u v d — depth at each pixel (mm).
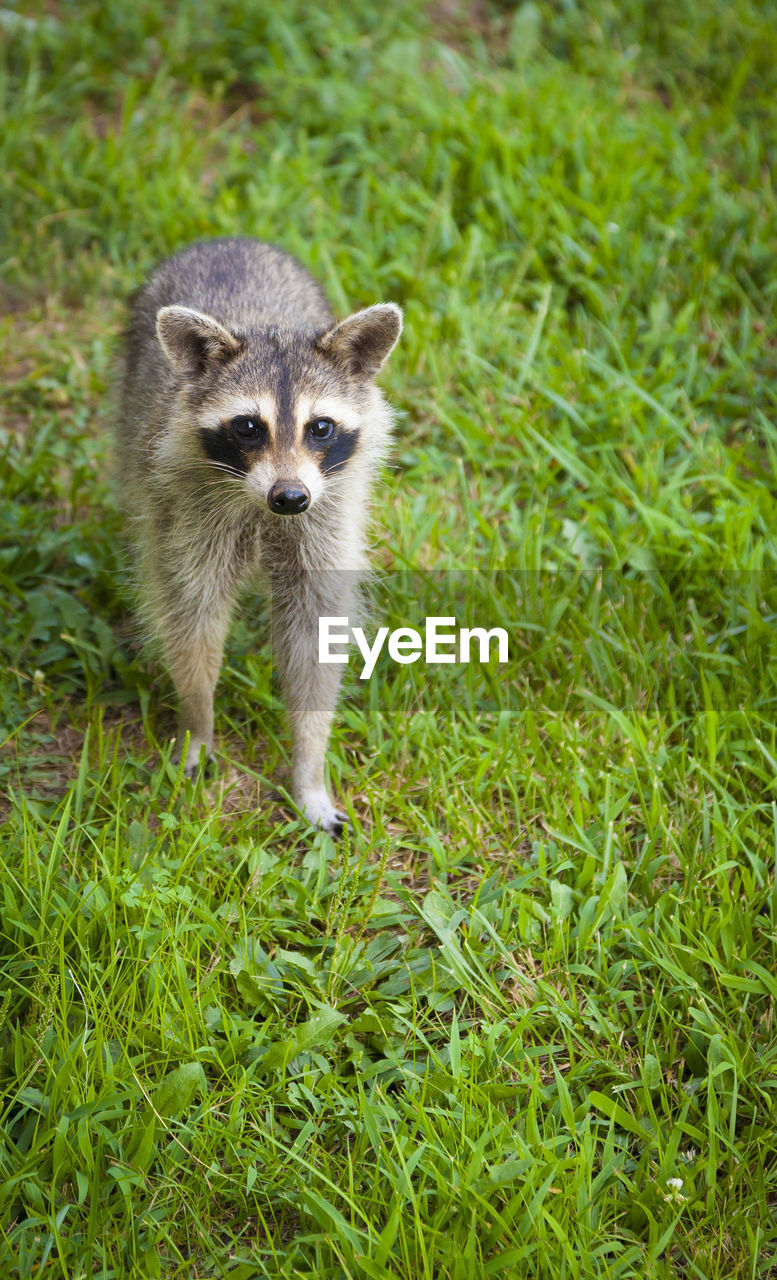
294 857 3547
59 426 4938
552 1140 2738
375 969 3164
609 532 4480
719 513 4422
